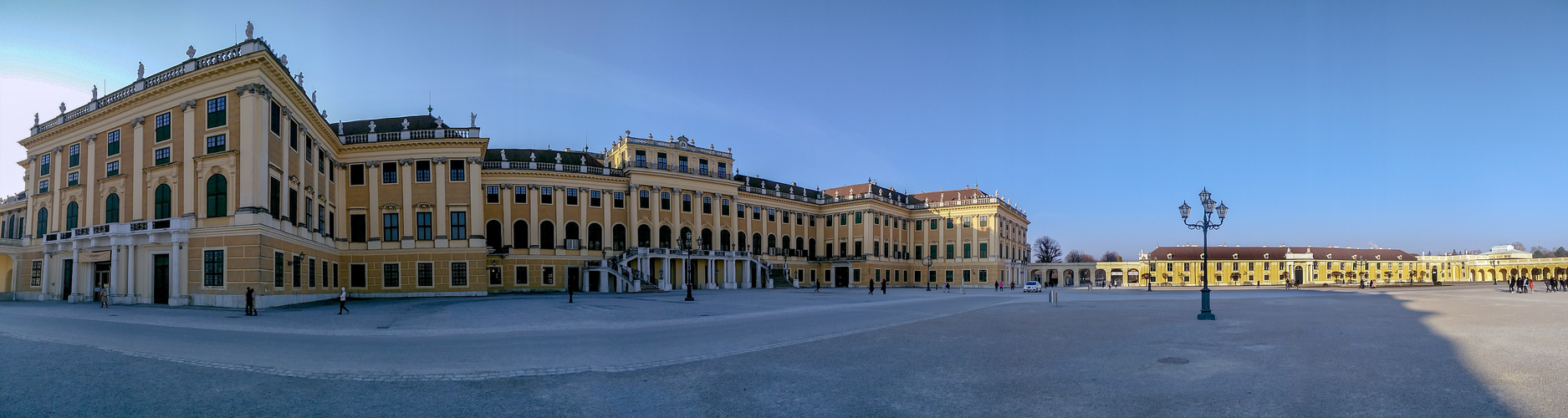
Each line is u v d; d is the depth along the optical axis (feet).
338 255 163.84
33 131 150.51
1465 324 66.95
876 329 69.51
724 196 260.01
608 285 212.02
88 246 126.62
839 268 311.68
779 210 297.53
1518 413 28.60
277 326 78.38
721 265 251.19
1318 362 42.60
